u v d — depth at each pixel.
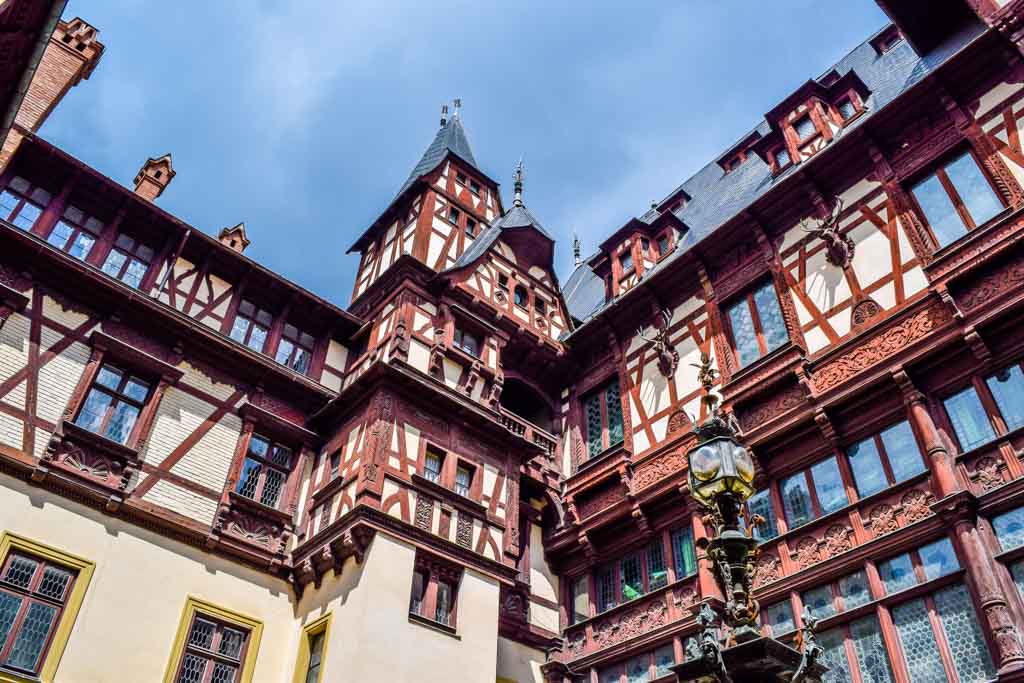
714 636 5.22
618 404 18.14
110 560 12.48
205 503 14.06
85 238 15.02
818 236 14.90
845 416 13.24
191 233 16.17
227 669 12.96
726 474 6.25
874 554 11.68
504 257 20.19
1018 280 11.68
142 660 12.05
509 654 15.24
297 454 15.84
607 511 16.39
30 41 9.28
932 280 12.64
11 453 12.19
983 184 13.10
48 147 14.76
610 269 20.88
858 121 16.58
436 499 14.64
